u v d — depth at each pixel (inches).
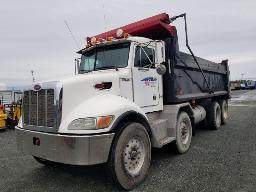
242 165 203.3
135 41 210.5
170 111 240.1
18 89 612.1
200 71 329.1
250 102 902.4
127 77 199.0
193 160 223.0
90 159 151.4
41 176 198.5
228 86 444.1
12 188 176.1
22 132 181.0
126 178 165.5
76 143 150.7
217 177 179.5
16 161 243.1
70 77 173.2
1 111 474.9
